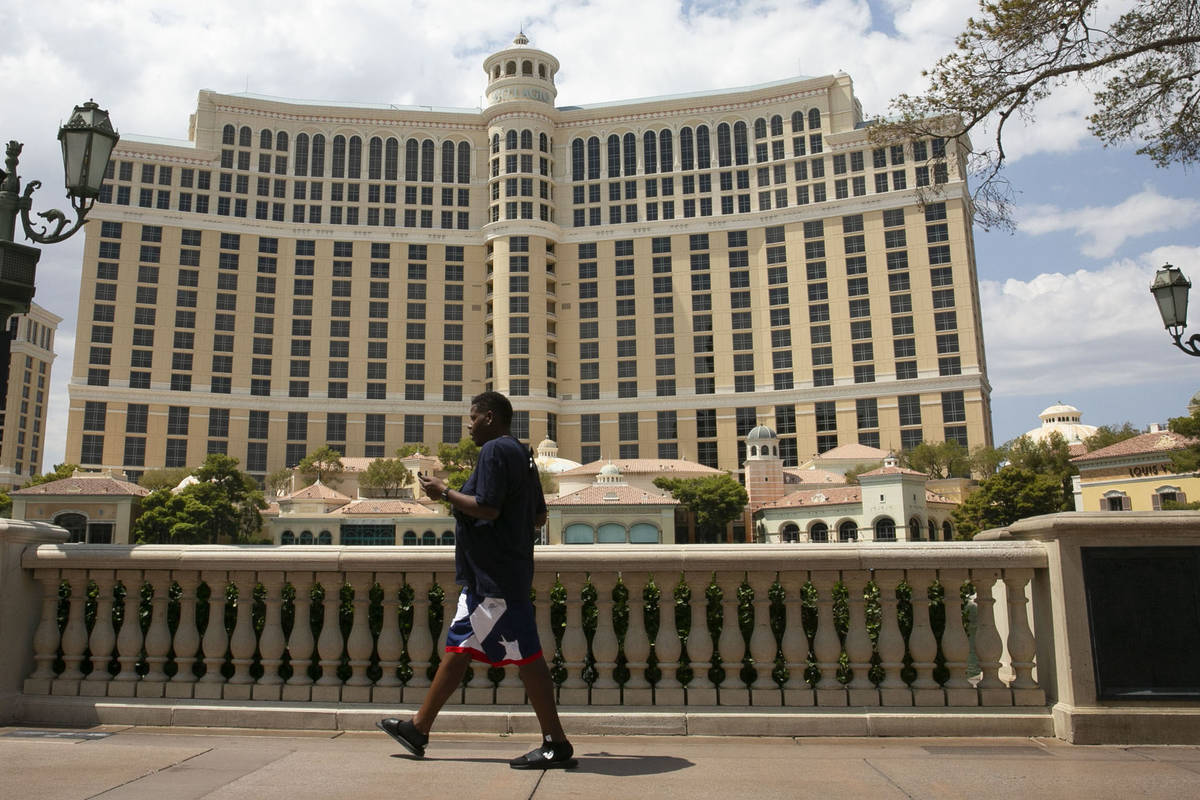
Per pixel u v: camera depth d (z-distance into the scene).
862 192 117.75
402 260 124.69
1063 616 6.95
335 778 5.48
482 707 7.18
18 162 8.55
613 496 81.38
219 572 7.52
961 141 15.17
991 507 71.44
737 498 89.31
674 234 124.44
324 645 7.38
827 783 5.46
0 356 8.10
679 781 5.48
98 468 108.62
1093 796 5.22
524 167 126.88
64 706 7.31
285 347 119.31
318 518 85.25
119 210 114.62
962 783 5.48
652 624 7.67
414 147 129.62
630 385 122.06
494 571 5.82
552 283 127.44
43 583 7.71
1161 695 6.78
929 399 109.75
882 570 7.25
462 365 123.88
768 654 7.21
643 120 129.00
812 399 115.12
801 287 118.38
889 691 7.14
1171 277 13.39
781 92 124.38
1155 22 13.47
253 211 121.44
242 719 7.16
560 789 5.26
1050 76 14.00
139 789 5.19
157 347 113.69
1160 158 14.60
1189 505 53.72
